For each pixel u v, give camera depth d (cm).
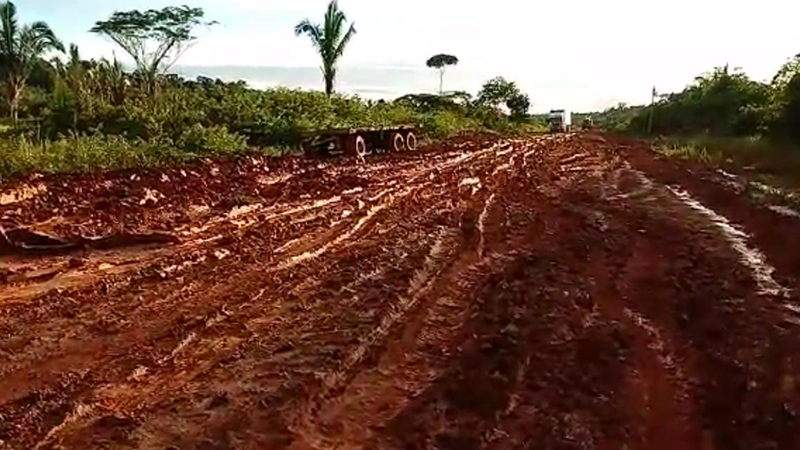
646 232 1407
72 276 1036
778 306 939
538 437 591
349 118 3569
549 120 7431
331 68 3931
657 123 5241
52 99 3036
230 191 1798
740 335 827
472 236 1343
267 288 978
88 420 608
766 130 2883
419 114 4638
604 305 933
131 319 850
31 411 620
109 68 3216
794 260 1158
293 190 1861
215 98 3209
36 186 1662
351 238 1316
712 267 1134
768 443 589
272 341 785
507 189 2020
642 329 844
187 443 571
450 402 652
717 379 707
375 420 618
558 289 998
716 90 4656
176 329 816
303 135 2873
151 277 1026
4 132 2341
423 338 806
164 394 657
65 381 679
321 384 679
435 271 1082
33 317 854
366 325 836
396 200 1762
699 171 2452
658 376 713
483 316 879
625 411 639
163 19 3341
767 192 1873
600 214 1619
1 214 1407
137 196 1644
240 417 614
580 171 2575
